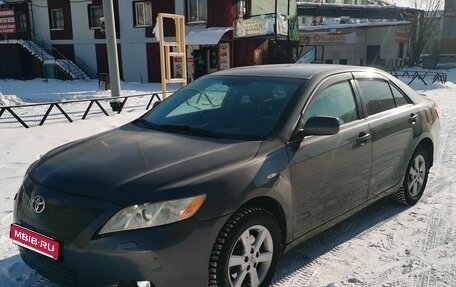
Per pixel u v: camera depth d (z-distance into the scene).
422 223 4.25
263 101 3.53
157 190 2.52
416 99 4.80
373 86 4.21
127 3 26.97
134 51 27.44
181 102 3.97
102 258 2.44
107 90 21.08
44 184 2.76
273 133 3.21
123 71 28.25
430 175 5.82
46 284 3.15
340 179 3.57
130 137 3.39
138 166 2.76
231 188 2.70
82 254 2.48
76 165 2.87
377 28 34.75
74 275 2.53
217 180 2.68
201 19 24.84
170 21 25.44
